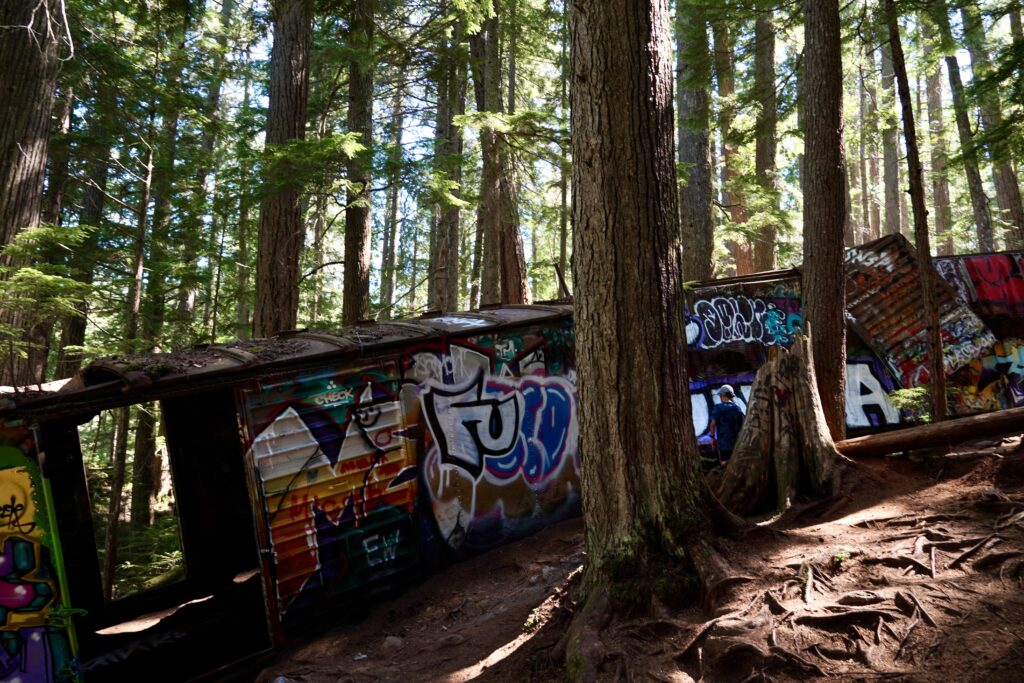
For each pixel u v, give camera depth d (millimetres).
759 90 11359
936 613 3465
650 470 4367
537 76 20875
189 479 8297
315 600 6184
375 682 4914
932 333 6988
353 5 11203
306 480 6242
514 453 7723
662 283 4430
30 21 7852
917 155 7016
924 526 4457
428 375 7180
